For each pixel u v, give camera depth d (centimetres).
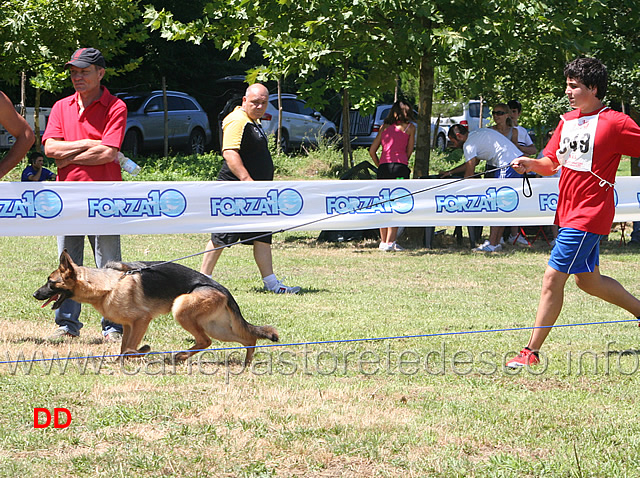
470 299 898
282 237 1552
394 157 1380
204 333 591
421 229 1517
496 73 1509
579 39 1391
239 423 434
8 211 689
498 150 1317
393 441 405
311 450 390
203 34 1648
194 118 2627
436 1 1326
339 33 1395
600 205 580
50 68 2052
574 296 939
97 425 424
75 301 635
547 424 439
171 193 744
